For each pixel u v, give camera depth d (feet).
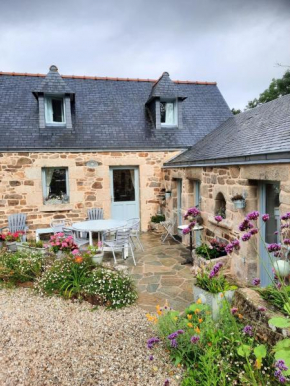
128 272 15.78
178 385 7.06
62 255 15.61
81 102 27.53
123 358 8.21
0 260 15.30
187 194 21.11
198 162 17.70
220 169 15.56
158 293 12.98
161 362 7.95
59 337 9.43
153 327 9.50
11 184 23.03
